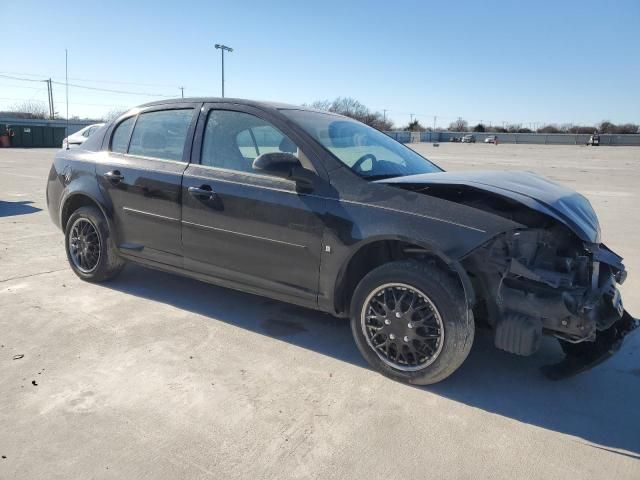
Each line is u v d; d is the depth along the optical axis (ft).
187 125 13.78
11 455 8.05
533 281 9.93
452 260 9.52
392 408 9.70
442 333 9.90
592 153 131.03
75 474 7.68
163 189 13.55
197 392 10.02
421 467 8.07
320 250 11.09
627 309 14.89
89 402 9.55
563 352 12.26
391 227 10.16
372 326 10.85
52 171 16.83
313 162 11.49
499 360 11.84
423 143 227.61
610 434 9.13
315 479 7.74
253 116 12.66
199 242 13.08
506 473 8.00
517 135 245.45
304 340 12.53
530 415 9.64
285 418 9.26
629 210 32.91
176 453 8.23
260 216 11.84
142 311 14.01
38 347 11.69
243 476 7.75
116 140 15.43
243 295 15.47
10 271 17.20
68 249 16.43
